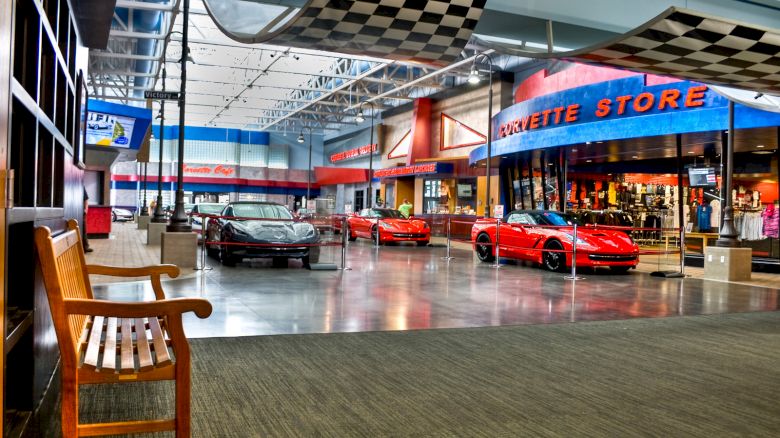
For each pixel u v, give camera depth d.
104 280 8.41
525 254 12.26
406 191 36.56
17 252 2.73
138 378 2.37
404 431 2.92
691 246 15.64
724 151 13.71
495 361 4.39
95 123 18.97
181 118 11.48
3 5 1.83
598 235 11.54
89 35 6.32
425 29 5.34
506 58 30.25
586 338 5.33
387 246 18.70
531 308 7.00
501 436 2.89
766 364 4.47
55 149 3.96
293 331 5.27
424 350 4.69
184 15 11.63
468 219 25.59
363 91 40.84
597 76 20.20
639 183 23.36
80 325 2.93
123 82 33.78
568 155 20.84
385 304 7.00
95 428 2.32
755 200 19.73
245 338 4.93
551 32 6.24
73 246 3.16
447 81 34.69
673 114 14.77
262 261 12.26
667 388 3.78
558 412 3.26
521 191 25.27
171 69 33.62
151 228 16.69
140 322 3.13
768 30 5.48
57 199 3.96
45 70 3.53
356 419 3.07
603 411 3.29
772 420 3.20
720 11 6.56
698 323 6.25
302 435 2.84
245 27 5.82
